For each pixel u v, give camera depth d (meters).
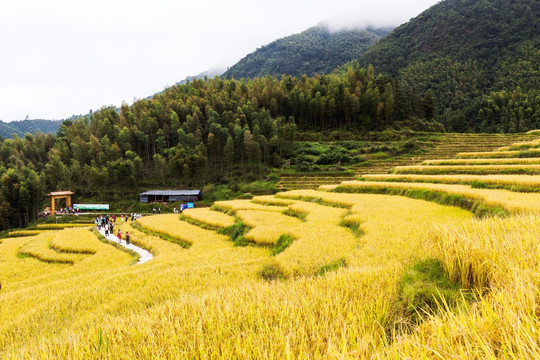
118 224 48.59
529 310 2.32
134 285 14.60
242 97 124.25
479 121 137.25
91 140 101.25
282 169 89.44
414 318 4.76
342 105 113.12
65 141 113.38
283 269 12.93
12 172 75.75
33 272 25.83
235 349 3.54
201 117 110.62
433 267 6.36
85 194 89.62
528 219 6.52
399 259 9.56
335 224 21.84
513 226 6.24
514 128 119.44
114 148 96.00
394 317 4.81
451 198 23.81
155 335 4.25
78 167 91.50
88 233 41.50
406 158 79.69
